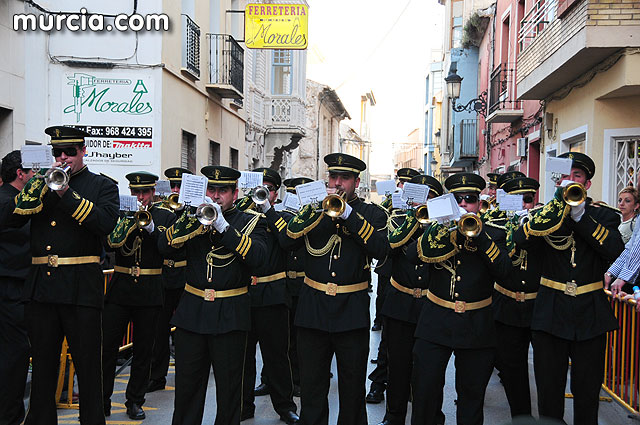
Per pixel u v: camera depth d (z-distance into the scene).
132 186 6.86
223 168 5.31
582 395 5.03
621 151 11.28
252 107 21.59
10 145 10.55
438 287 5.18
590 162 5.14
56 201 4.93
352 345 5.18
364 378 5.25
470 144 24.88
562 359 5.07
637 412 6.28
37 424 5.12
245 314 5.24
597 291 5.06
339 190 5.23
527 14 15.22
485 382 5.11
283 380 6.33
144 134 12.56
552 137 13.95
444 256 5.04
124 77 12.48
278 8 15.35
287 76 24.12
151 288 6.34
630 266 5.98
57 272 5.04
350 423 5.23
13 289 5.56
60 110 12.38
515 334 5.98
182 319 5.15
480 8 24.14
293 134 23.92
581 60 10.94
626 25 10.02
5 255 5.53
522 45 16.48
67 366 6.90
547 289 5.13
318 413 5.25
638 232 5.99
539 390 5.12
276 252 6.36
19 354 5.56
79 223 4.98
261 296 6.29
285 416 6.28
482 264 5.11
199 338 5.12
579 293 5.02
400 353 6.01
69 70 12.36
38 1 11.73
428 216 5.30
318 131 36.19
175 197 7.18
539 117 14.99
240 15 19.05
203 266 5.16
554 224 4.85
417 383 5.09
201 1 15.30
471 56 25.25
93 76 12.43
